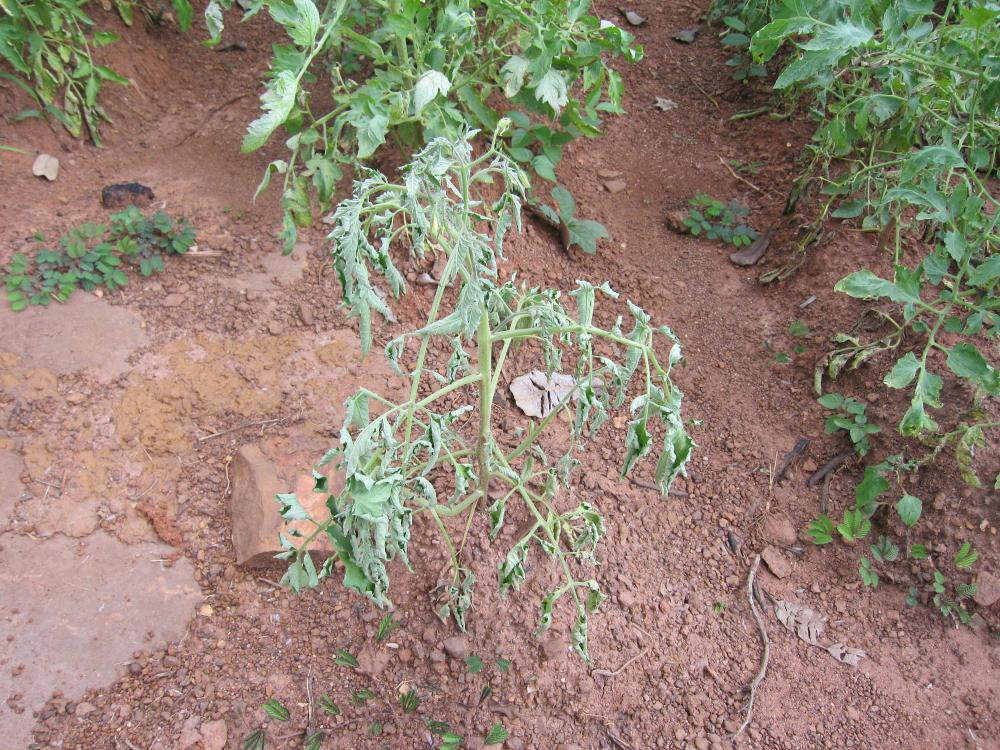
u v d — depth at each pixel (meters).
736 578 2.48
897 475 2.59
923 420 2.32
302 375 2.74
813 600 2.46
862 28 2.28
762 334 3.10
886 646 2.37
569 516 1.97
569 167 3.66
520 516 2.47
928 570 2.49
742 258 3.37
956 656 2.36
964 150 3.06
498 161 1.77
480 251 1.68
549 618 1.81
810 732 2.17
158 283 2.96
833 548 2.56
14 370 2.61
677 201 3.64
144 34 3.91
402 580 2.31
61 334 2.73
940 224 3.03
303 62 2.35
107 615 2.19
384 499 1.44
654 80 4.30
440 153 1.57
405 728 2.06
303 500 2.36
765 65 4.18
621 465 2.68
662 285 3.27
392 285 1.63
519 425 2.72
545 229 3.34
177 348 2.77
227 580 2.30
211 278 3.01
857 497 2.57
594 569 2.41
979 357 2.27
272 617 2.23
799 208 3.41
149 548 2.34
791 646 2.34
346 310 2.94
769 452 2.76
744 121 4.04
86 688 2.06
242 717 2.05
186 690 2.08
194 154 3.57
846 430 2.79
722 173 3.77
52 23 3.26
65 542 2.31
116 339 2.76
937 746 2.16
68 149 3.42
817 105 3.68
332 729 2.04
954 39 2.39
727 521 2.60
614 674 2.21
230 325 2.86
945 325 2.46
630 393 2.89
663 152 3.87
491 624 2.24
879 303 2.99
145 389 2.63
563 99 2.81
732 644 2.33
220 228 3.19
